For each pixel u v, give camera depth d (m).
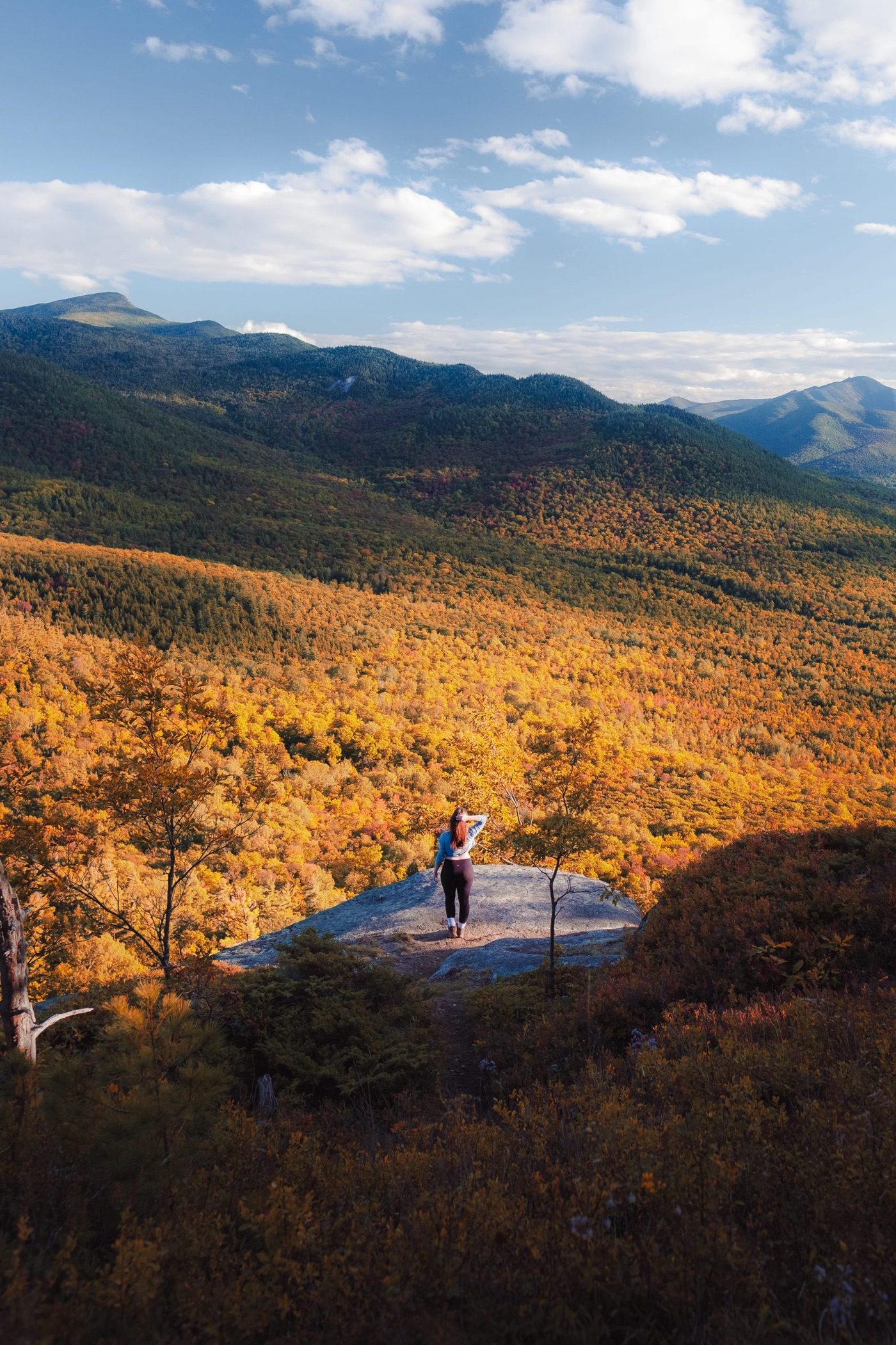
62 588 125.94
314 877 50.84
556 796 6.93
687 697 152.25
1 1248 1.93
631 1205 2.12
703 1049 3.63
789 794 105.44
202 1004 5.98
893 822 7.32
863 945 5.09
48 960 10.16
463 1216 2.08
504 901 10.52
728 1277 1.76
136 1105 2.61
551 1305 1.74
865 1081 2.71
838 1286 1.65
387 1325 1.71
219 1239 2.06
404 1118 4.18
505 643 162.75
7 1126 2.67
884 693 157.62
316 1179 2.54
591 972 6.72
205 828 7.02
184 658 112.00
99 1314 1.73
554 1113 3.07
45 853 6.30
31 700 79.62
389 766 85.31
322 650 133.50
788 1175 2.17
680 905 6.87
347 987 6.43
